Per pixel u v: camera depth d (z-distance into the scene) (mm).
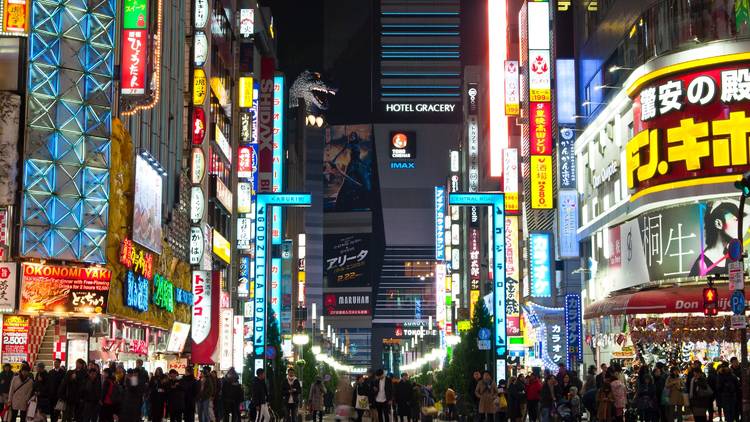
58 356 40344
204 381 33500
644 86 48719
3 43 40469
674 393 30656
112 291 41781
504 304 44250
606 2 57406
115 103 43062
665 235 48156
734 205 45344
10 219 39594
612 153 55375
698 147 46062
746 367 25891
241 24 81312
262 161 85062
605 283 56969
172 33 56250
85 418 27688
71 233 40656
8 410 28016
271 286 87125
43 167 40375
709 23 46219
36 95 40531
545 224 64938
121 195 43344
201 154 61281
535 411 34312
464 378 44312
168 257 52812
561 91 63344
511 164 76812
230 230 78562
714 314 28875
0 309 38594
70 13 41812
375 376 34781
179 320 55438
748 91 45188
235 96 80312
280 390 39188
